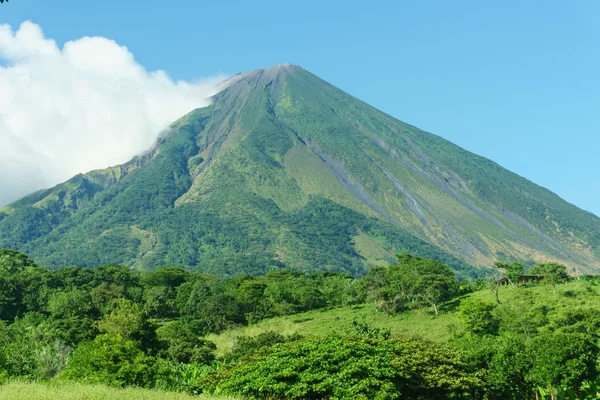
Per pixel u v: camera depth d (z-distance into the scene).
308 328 121.25
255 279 187.50
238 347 94.56
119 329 93.62
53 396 36.16
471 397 56.16
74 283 156.12
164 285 170.12
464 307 97.75
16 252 189.12
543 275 127.38
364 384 46.03
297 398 47.44
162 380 55.91
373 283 137.88
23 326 106.44
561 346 57.44
